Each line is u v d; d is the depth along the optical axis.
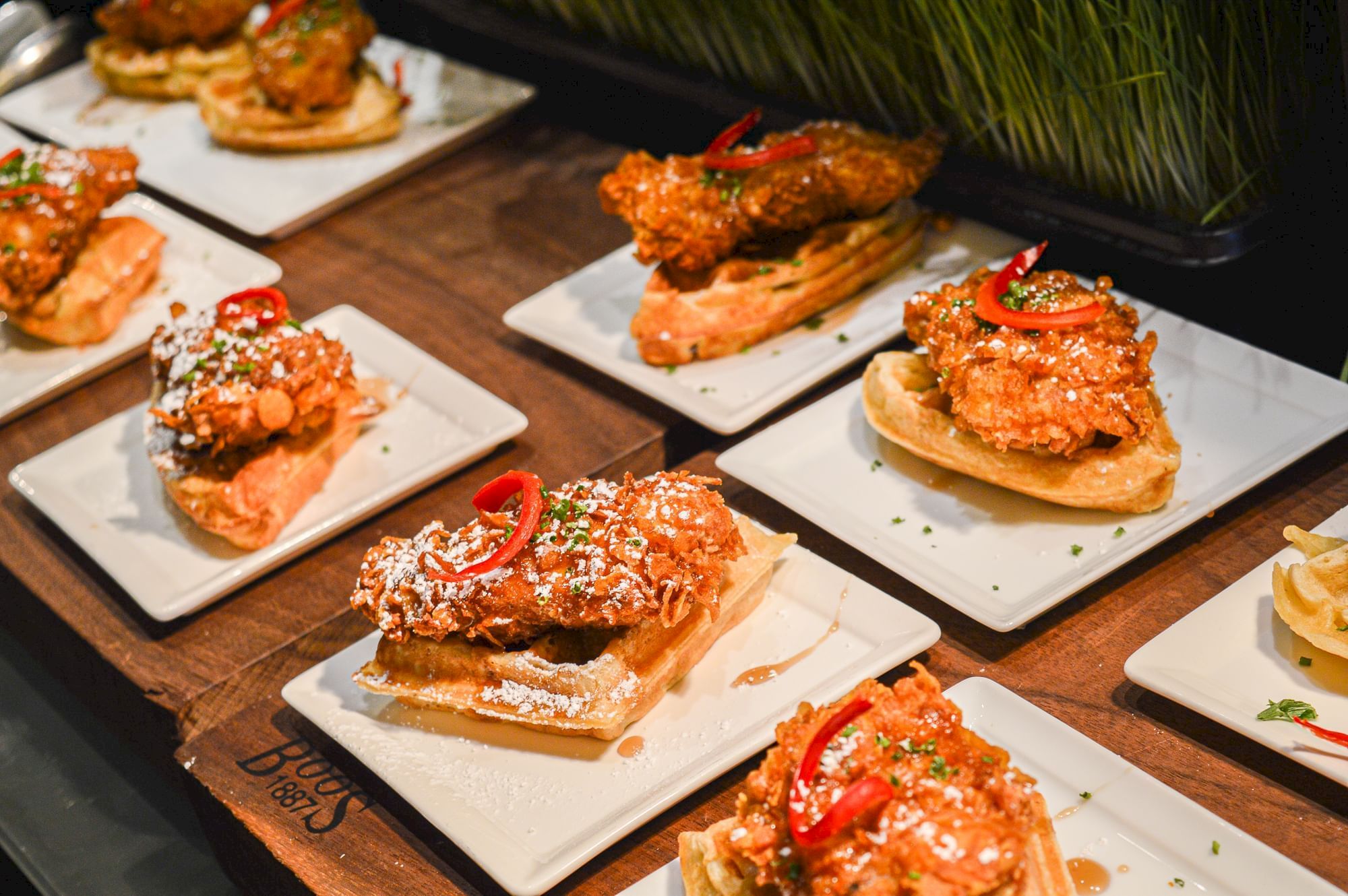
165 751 1.63
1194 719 1.22
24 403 2.10
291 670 1.56
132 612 1.69
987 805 0.98
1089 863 1.06
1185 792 1.15
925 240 1.97
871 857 0.96
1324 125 1.70
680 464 1.73
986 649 1.34
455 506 1.73
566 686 1.26
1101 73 1.69
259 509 1.66
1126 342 1.41
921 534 1.42
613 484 1.36
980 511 1.44
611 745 1.27
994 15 1.70
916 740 1.02
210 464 1.70
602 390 1.90
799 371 1.74
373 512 1.72
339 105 2.56
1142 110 1.66
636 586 1.24
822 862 0.97
